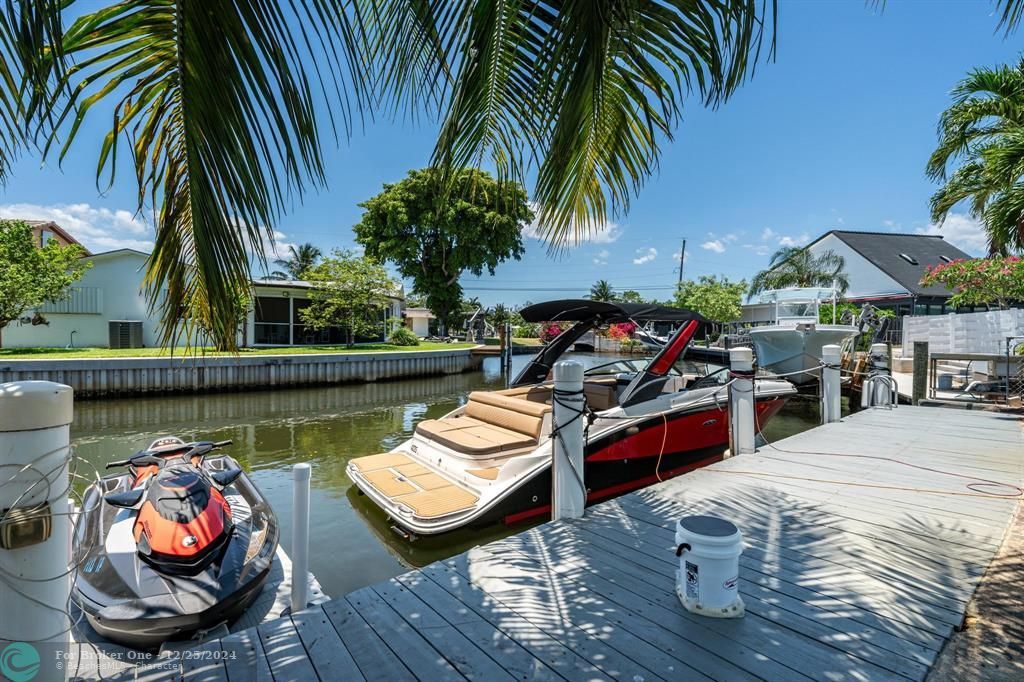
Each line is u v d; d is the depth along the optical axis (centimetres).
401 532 460
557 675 188
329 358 1641
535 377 640
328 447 839
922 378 904
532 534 317
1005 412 778
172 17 142
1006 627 211
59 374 1222
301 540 286
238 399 1359
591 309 567
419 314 3934
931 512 349
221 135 140
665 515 348
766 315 2873
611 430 488
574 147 247
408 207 2623
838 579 255
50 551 146
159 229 166
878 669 186
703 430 569
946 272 1270
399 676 188
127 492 359
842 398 1285
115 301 1820
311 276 1973
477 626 220
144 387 1325
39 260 1468
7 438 139
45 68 127
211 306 153
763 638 208
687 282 3139
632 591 248
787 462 483
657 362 552
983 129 755
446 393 1536
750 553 286
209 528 329
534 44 203
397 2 184
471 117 217
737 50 187
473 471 480
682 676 186
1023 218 632
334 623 223
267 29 134
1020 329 1045
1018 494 386
